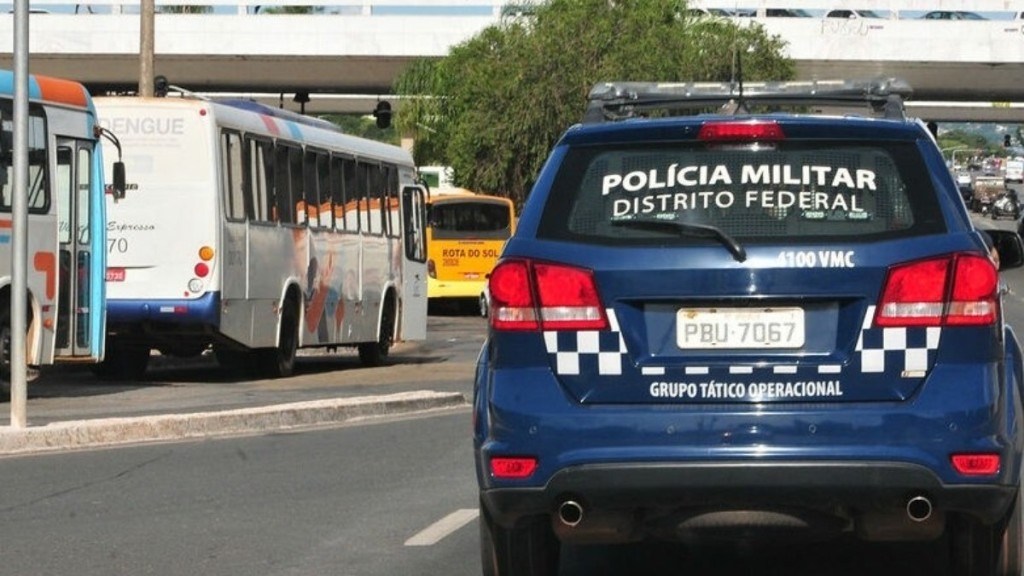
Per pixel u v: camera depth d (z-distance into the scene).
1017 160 168.25
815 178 9.20
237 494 14.99
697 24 66.06
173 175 28.38
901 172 9.19
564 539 9.47
